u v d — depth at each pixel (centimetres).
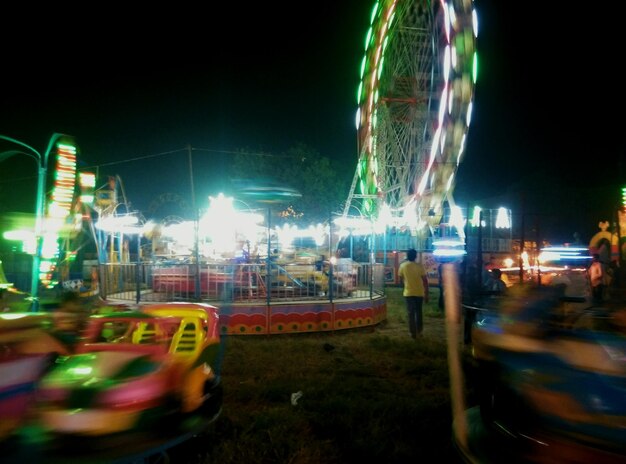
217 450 511
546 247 1627
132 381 388
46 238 1169
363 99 2209
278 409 637
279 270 1170
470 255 1128
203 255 1462
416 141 1900
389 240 2433
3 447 332
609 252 1212
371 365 860
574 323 466
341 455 516
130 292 1215
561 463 329
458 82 1584
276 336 1098
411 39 1908
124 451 358
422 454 509
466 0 1612
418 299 1076
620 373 346
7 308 998
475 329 512
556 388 349
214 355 485
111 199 1789
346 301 1163
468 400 638
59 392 371
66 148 1177
